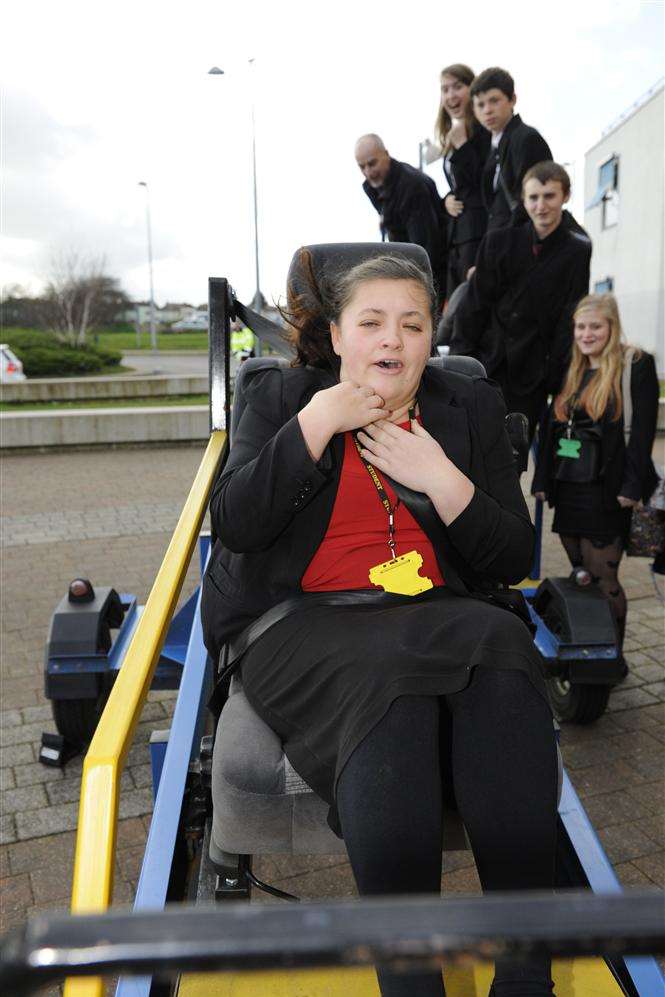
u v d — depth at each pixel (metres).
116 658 2.96
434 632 1.33
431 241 4.64
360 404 1.52
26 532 6.38
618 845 2.58
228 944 0.51
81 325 32.72
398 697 1.24
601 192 24.75
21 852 2.60
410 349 1.58
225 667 1.66
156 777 2.22
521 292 3.66
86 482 8.48
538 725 1.26
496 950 0.52
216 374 2.35
